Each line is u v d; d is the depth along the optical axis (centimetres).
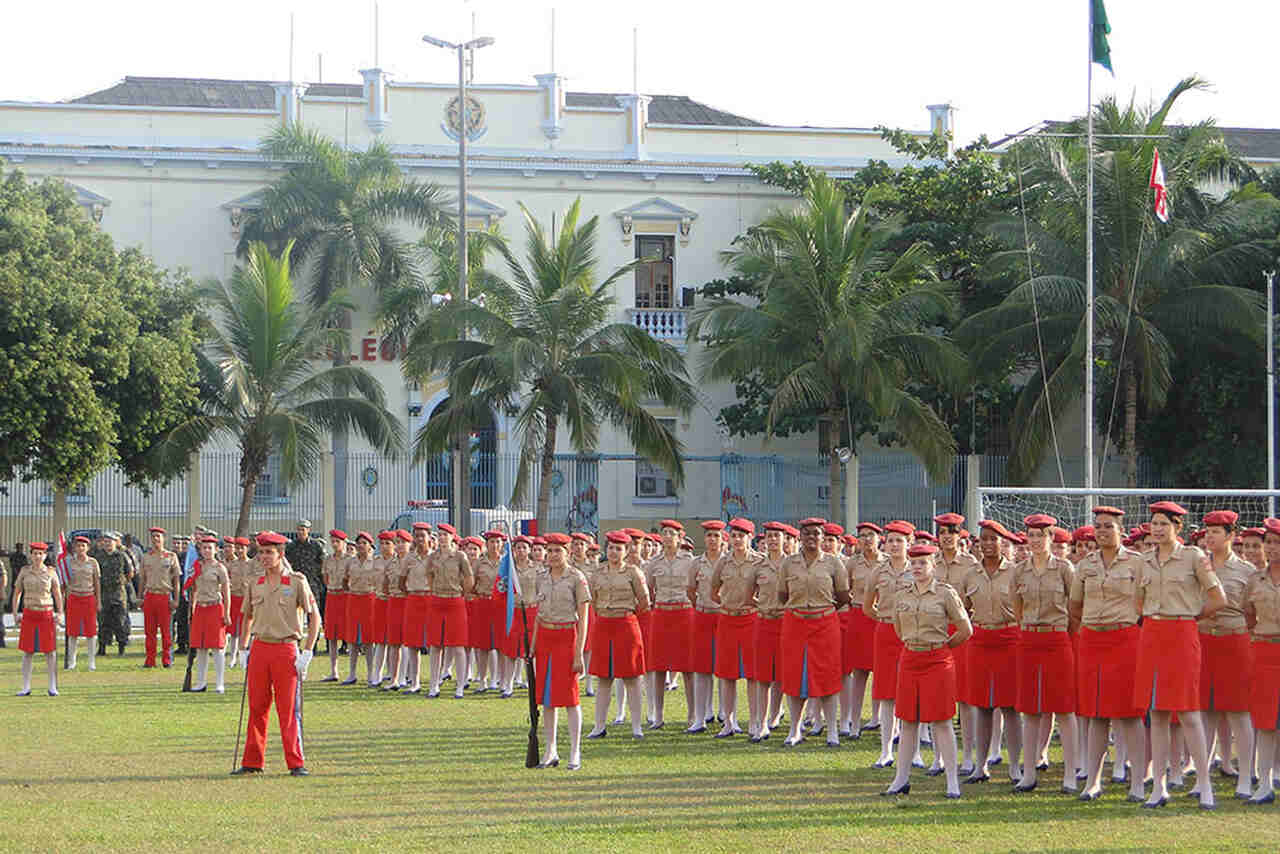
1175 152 3681
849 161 4675
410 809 1265
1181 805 1312
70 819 1221
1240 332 3697
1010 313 3669
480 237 3856
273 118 4431
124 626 2698
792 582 1648
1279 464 3556
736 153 4678
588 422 3294
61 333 3197
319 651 2820
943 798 1337
